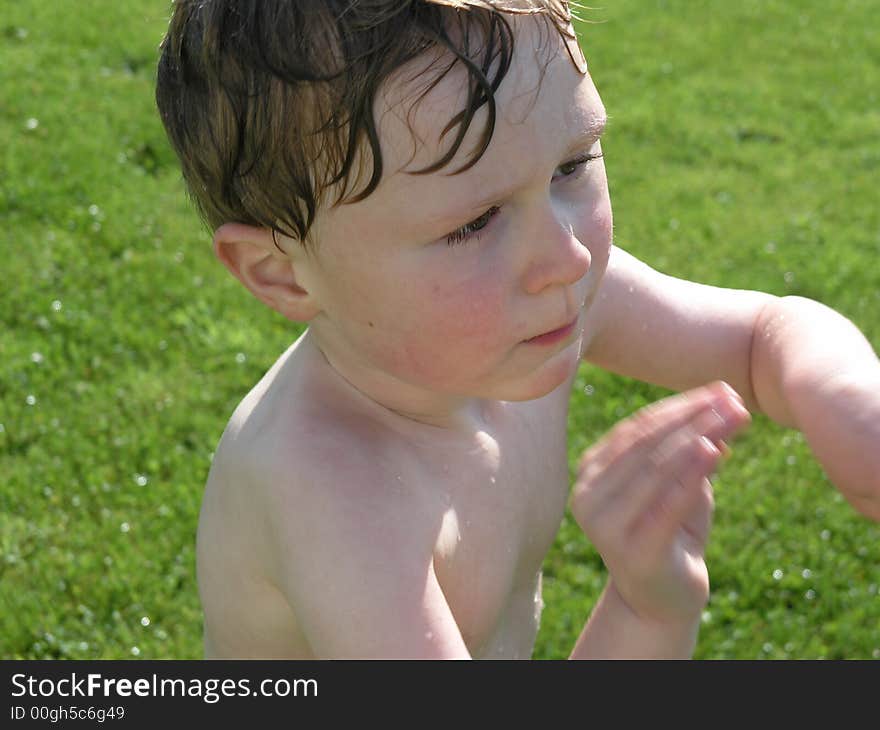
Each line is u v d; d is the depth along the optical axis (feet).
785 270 19.15
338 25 3.83
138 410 14.33
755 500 13.38
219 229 4.45
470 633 4.93
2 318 16.01
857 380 4.79
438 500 4.65
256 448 4.61
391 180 3.89
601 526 4.40
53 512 12.58
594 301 5.49
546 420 5.49
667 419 4.35
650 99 26.43
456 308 4.04
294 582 4.33
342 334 4.45
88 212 18.86
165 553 12.05
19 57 24.95
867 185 22.84
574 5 4.51
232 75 4.13
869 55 30.04
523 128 3.86
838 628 11.55
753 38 30.81
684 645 4.65
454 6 3.77
